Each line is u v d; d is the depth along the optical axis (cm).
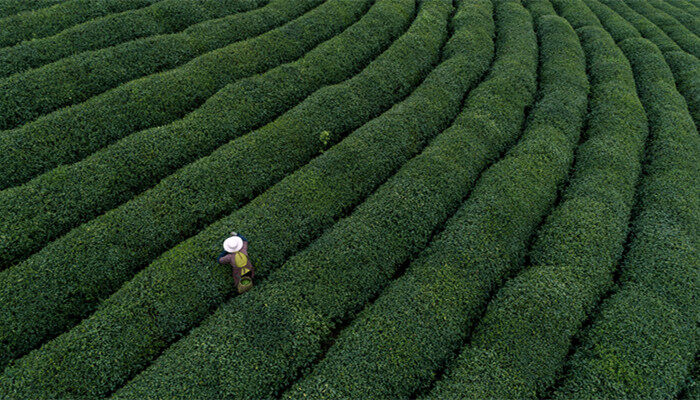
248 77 2353
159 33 2558
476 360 1242
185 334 1348
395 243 1584
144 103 2033
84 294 1385
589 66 2802
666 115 2330
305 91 2312
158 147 1847
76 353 1201
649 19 3788
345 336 1309
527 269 1549
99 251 1456
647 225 1678
